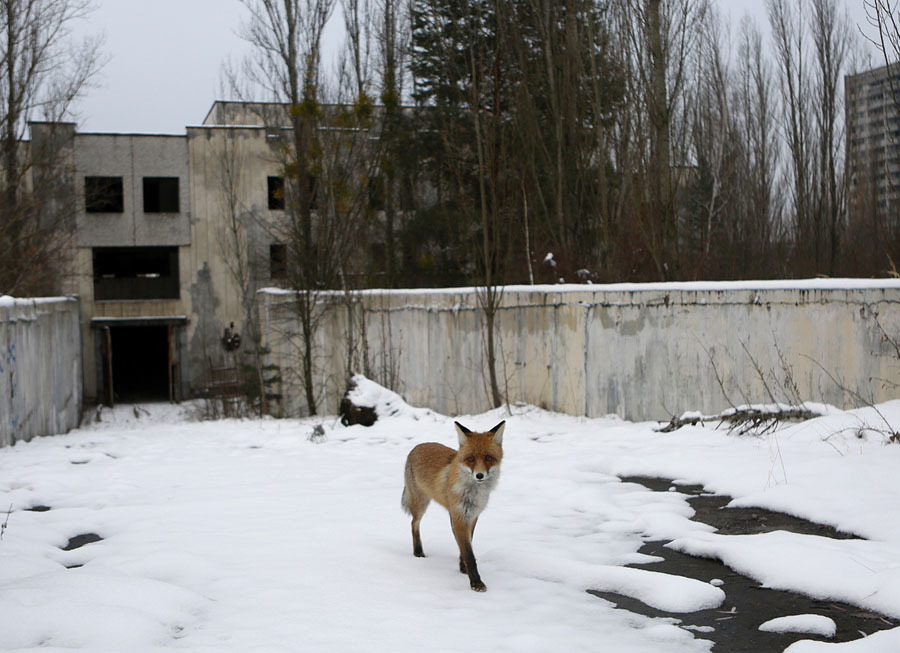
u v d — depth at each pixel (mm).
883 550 5727
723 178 29047
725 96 30781
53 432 17328
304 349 20859
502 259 20203
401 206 27891
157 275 38250
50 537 6906
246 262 33719
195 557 5883
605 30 20219
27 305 15430
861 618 4754
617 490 8406
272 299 21828
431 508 7871
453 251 24719
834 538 6355
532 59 22547
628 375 13328
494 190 16375
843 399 11898
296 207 22641
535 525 7102
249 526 7043
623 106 19516
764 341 12523
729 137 31094
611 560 6039
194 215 34438
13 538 6594
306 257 21109
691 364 12938
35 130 30422
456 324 16562
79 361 22938
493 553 6078
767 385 12383
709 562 5992
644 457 9539
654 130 17406
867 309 11664
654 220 17266
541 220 21203
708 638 4492
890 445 8430
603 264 18969
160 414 29578
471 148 22938
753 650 4312
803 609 4957
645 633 4523
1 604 4719
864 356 11695
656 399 13141
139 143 34000
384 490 8789
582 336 13664
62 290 29531
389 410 15359
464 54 23141
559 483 8609
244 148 34688
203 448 13359
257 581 5371
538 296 14828
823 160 25812
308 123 21953
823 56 26438
